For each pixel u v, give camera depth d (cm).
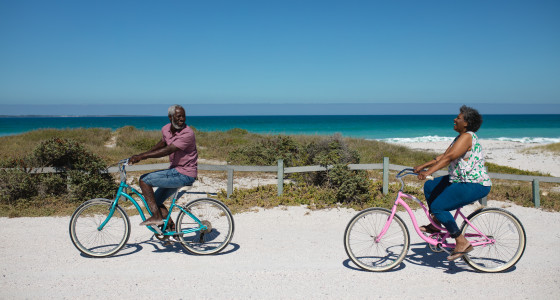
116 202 447
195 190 887
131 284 365
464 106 382
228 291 352
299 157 1046
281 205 732
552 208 766
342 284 372
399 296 345
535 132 5672
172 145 416
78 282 368
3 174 716
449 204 384
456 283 378
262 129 6594
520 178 787
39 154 761
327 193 760
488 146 3080
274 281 377
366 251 432
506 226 419
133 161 428
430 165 396
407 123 9631
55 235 528
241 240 520
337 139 1031
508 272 409
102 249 456
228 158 1321
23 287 355
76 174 734
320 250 479
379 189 854
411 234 565
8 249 466
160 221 436
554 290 363
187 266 416
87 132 2167
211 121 11744
